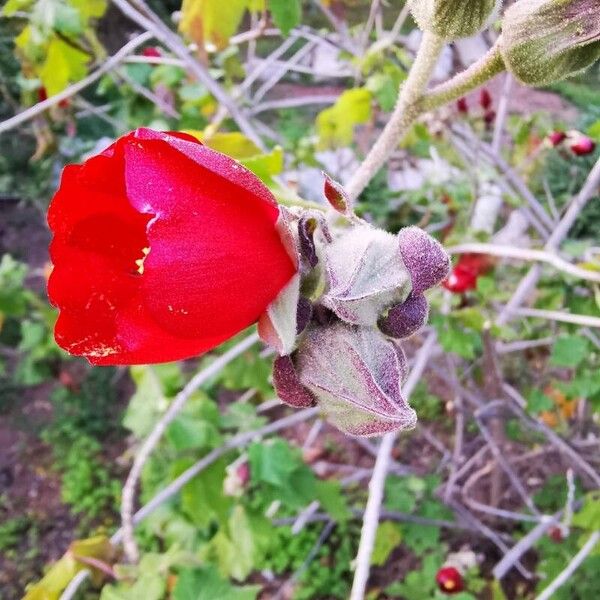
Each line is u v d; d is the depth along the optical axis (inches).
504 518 16.4
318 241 3.8
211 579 7.5
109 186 3.6
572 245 10.6
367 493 17.1
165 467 15.5
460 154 13.2
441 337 10.5
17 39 11.3
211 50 10.4
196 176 3.3
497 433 14.7
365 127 15.7
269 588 16.7
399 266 3.8
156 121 13.2
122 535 7.4
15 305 14.9
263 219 3.5
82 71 11.1
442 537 16.8
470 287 10.7
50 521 18.4
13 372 20.6
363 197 17.1
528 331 11.8
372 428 3.8
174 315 3.3
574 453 12.6
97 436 19.8
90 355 3.6
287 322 3.6
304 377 3.9
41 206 22.1
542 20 4.1
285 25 7.8
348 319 3.7
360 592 5.8
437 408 18.3
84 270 3.6
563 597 13.5
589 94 22.6
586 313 10.7
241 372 11.1
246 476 9.9
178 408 7.6
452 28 4.2
